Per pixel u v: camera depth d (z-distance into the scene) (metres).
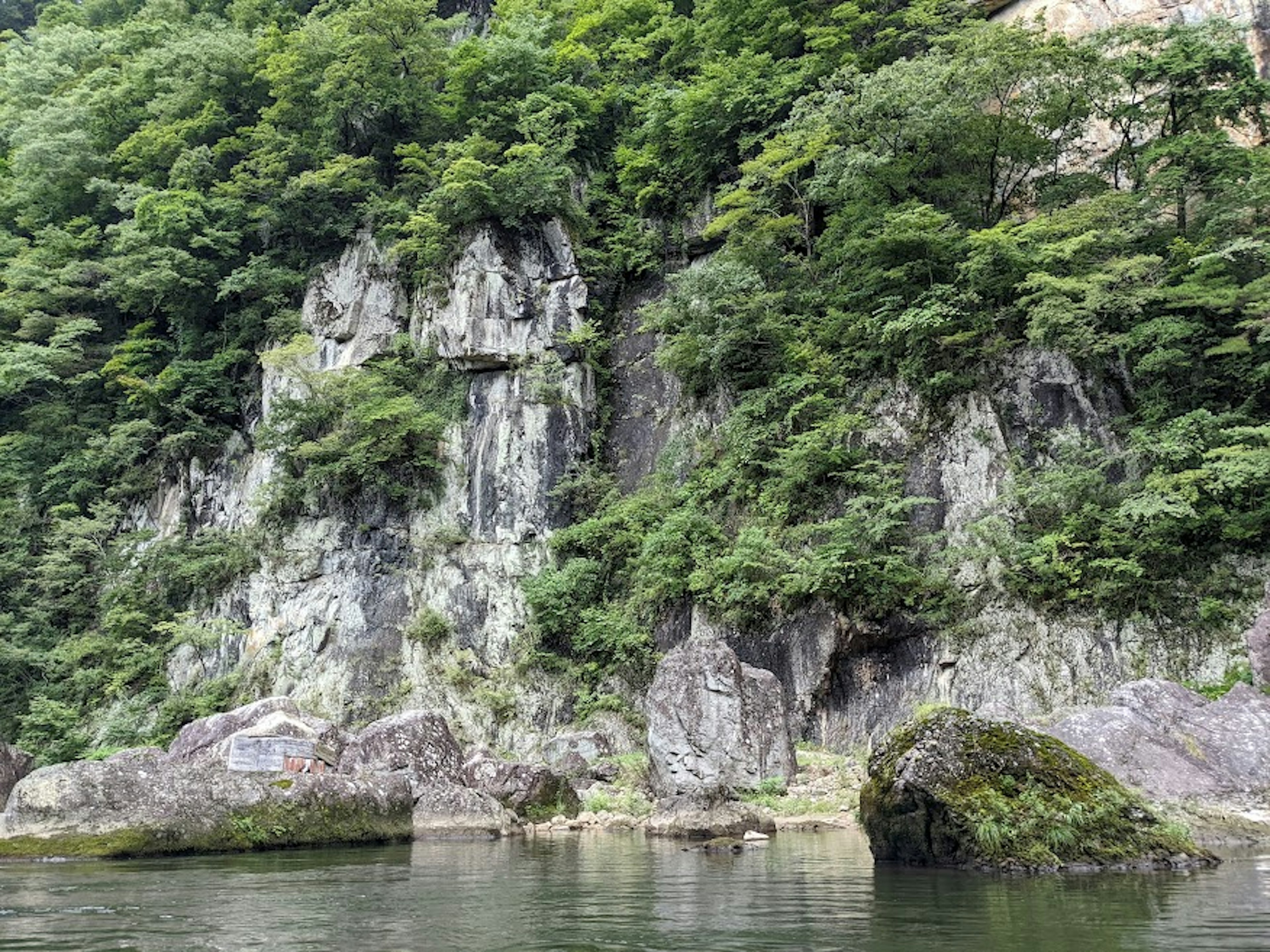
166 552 33.09
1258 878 7.43
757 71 33.41
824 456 24.84
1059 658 20.73
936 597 22.47
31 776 11.31
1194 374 23.12
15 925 6.31
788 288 29.83
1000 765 8.55
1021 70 26.38
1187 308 23.42
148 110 39.69
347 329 34.97
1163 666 19.81
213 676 30.61
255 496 33.31
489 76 36.16
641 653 26.78
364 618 30.23
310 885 8.42
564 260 33.66
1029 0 33.94
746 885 8.04
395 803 13.73
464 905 7.11
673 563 26.36
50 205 41.00
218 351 36.91
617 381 33.91
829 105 27.62
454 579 30.41
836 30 31.94
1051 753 8.66
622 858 10.83
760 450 27.00
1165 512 20.16
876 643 22.62
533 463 31.36
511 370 32.72
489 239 33.47
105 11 54.62
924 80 26.44
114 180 41.31
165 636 32.28
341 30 38.28
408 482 32.16
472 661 28.98
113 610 31.81
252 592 31.58
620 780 20.75
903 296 26.34
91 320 37.00
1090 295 22.27
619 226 36.00
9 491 36.53
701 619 25.66
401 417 31.55
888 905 6.52
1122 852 8.13
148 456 36.88
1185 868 8.00
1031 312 23.62
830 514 24.91
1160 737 12.52
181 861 10.54
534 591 29.05
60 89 45.88
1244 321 22.06
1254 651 16.80
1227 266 23.28
